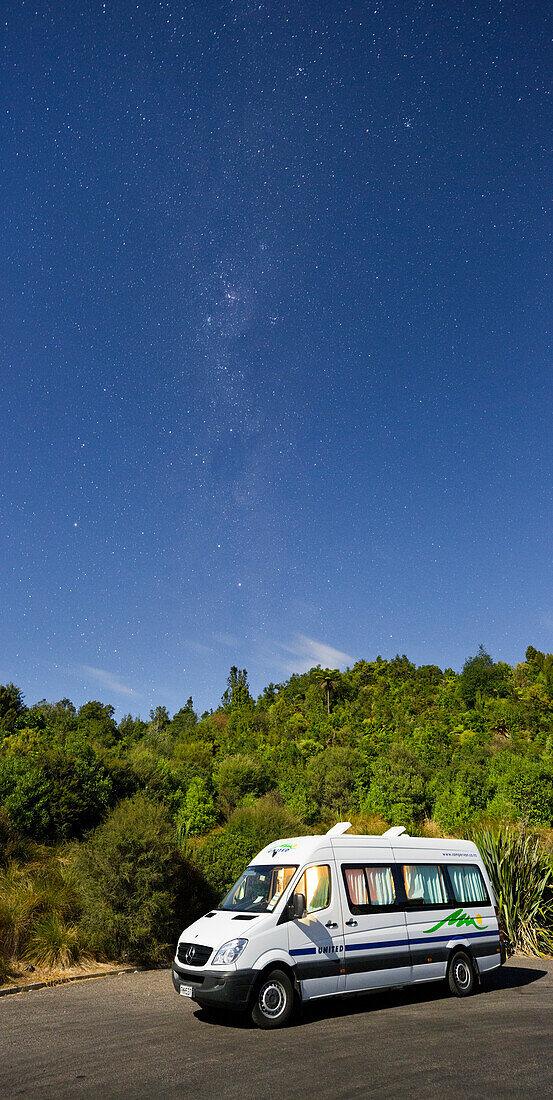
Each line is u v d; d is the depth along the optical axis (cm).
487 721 9094
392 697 12331
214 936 800
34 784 2136
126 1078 569
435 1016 823
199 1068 597
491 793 3962
